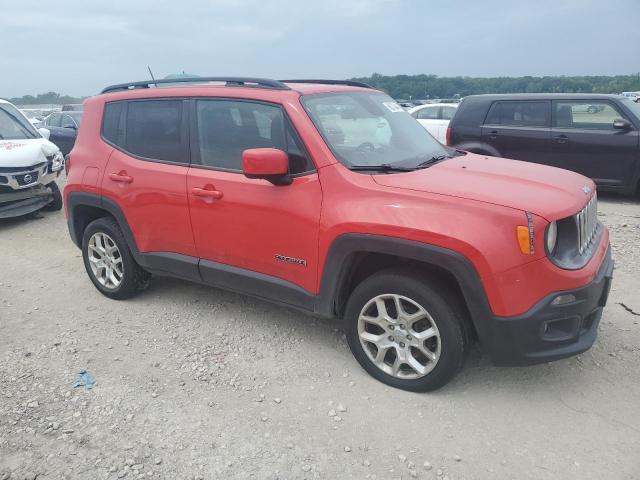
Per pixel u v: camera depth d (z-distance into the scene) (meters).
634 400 3.11
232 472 2.64
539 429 2.88
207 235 3.86
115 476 2.63
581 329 3.00
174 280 5.17
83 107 4.79
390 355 3.39
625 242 6.11
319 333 4.03
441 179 3.19
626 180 8.33
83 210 4.80
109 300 4.78
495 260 2.75
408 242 2.92
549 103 8.80
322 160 3.30
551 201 2.94
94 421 3.06
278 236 3.47
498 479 2.55
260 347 3.85
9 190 7.47
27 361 3.74
